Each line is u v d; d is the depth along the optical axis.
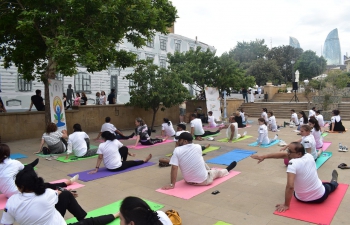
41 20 9.51
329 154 8.40
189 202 4.92
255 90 37.53
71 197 3.98
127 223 2.28
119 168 6.88
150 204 4.81
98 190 5.60
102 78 23.33
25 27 8.52
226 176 6.37
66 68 8.45
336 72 26.11
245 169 6.99
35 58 10.95
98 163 6.78
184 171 5.69
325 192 4.74
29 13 8.34
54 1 8.78
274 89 32.50
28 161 8.03
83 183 6.04
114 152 6.84
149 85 14.38
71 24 9.00
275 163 7.55
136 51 24.81
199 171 5.65
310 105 20.73
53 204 3.31
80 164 7.64
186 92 14.59
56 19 9.41
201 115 18.06
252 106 23.84
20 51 10.21
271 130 13.98
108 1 9.12
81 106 13.05
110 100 15.18
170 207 4.72
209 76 18.22
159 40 27.08
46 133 8.77
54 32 9.55
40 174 6.75
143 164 7.52
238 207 4.69
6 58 11.64
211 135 12.30
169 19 12.26
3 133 10.87
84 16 9.23
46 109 10.72
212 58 18.38
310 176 4.54
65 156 8.49
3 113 10.80
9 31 10.33
